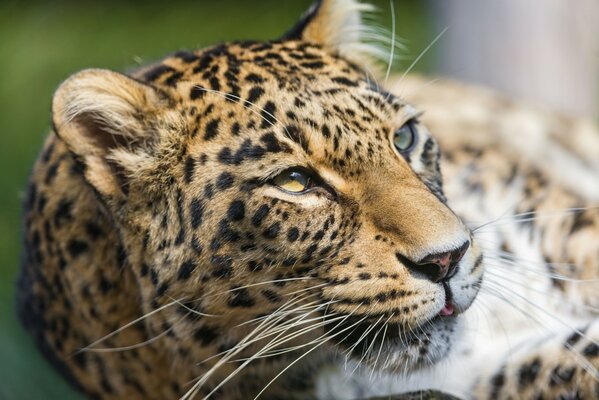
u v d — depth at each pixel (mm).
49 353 10414
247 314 8805
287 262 8602
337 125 8492
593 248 10984
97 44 24625
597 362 9820
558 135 13805
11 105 21438
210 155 8547
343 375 9656
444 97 13875
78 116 8672
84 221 9250
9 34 24609
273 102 8570
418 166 9211
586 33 17859
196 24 25656
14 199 17344
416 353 8773
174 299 8805
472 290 8586
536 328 10445
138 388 9797
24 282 10508
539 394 10031
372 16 12008
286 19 25656
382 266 8383
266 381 9492
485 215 11242
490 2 17656
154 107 8758
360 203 8508
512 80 17797
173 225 8664
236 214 8492
